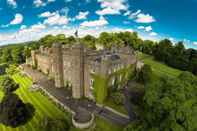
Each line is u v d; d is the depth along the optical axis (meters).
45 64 73.06
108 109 44.62
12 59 106.81
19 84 65.44
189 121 21.11
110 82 47.97
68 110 44.91
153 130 24.61
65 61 55.41
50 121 36.19
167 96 24.52
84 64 48.03
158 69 74.31
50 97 52.53
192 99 23.41
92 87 48.31
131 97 48.53
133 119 39.84
